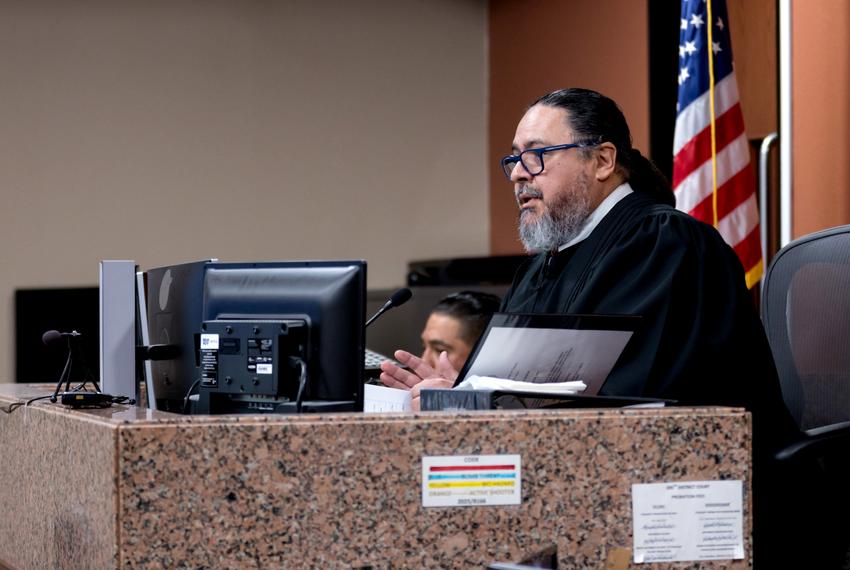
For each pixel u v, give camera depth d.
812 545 3.87
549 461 2.56
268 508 2.49
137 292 4.06
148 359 3.80
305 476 2.50
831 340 4.28
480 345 3.43
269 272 3.22
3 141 9.43
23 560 3.47
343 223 10.52
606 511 2.57
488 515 2.53
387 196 10.68
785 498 3.83
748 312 3.93
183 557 2.47
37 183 9.51
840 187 6.60
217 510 2.48
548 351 3.28
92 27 9.71
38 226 9.49
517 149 4.34
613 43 9.16
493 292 8.63
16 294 6.88
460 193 10.93
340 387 3.06
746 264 6.41
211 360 3.16
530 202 4.29
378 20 10.68
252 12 10.23
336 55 10.52
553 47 9.95
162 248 9.87
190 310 3.65
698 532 2.60
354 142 10.57
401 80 10.75
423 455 2.52
